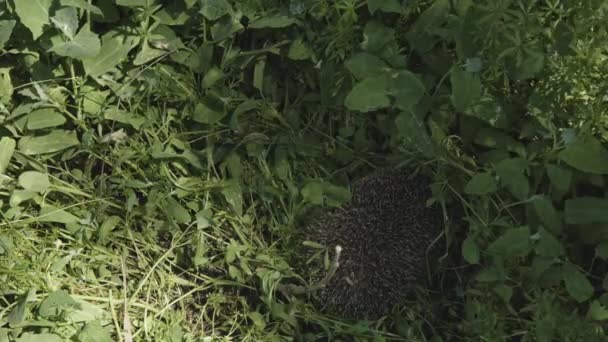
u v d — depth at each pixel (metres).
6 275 1.08
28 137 1.13
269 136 1.20
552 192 1.08
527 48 1.04
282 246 1.17
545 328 1.02
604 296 1.02
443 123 1.12
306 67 1.18
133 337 1.10
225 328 1.15
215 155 1.19
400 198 1.10
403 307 1.13
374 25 1.11
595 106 1.04
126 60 1.16
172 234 1.17
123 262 1.14
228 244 1.16
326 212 1.13
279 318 1.13
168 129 1.19
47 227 1.15
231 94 1.17
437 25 1.09
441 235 1.10
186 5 1.15
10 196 1.12
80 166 1.19
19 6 1.05
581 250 1.09
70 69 1.13
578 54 1.04
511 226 1.07
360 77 1.10
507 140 1.09
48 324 1.04
